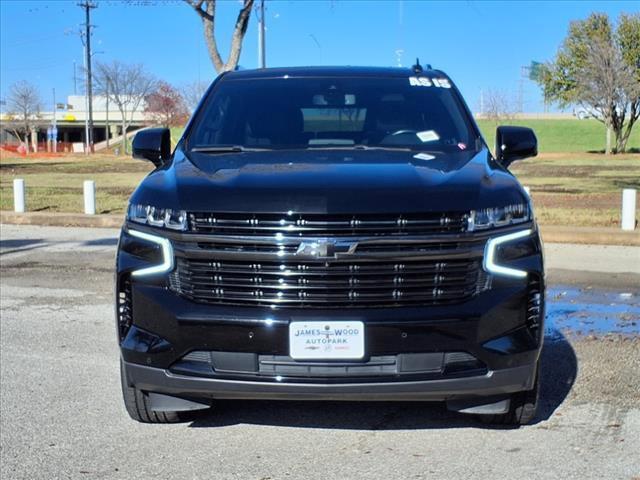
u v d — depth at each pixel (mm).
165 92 87188
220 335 3650
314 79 5484
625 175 29016
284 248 3602
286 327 3596
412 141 4867
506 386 3750
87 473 3902
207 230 3684
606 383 5227
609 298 8039
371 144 4824
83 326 7020
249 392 3666
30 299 8203
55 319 7293
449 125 5020
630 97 53219
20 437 4375
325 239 3578
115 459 4066
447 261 3648
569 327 6809
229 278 3668
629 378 5328
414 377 3631
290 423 4543
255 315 3621
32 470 3941
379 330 3584
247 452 4137
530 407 4234
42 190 22672
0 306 7863
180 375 3734
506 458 4012
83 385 5305
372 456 4062
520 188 4008
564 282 8930
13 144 107500
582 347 6145
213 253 3650
